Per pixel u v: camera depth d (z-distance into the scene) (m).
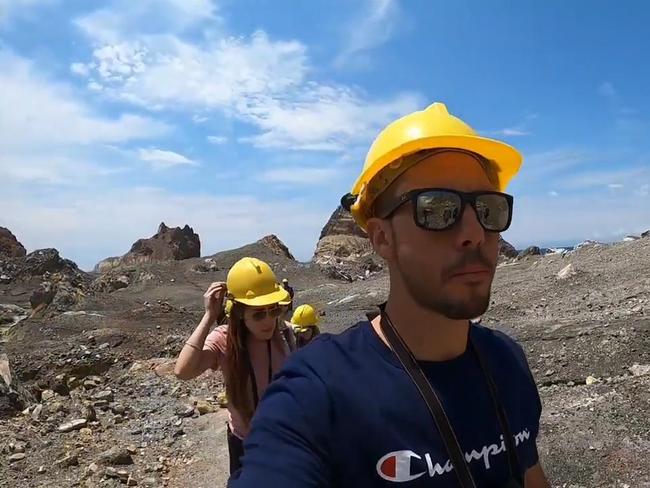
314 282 15.11
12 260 18.61
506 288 8.50
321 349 0.89
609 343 4.54
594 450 2.80
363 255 21.14
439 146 0.91
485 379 0.93
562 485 2.60
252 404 2.08
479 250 0.89
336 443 0.83
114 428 4.48
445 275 0.87
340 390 0.84
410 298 0.90
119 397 5.37
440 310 0.88
